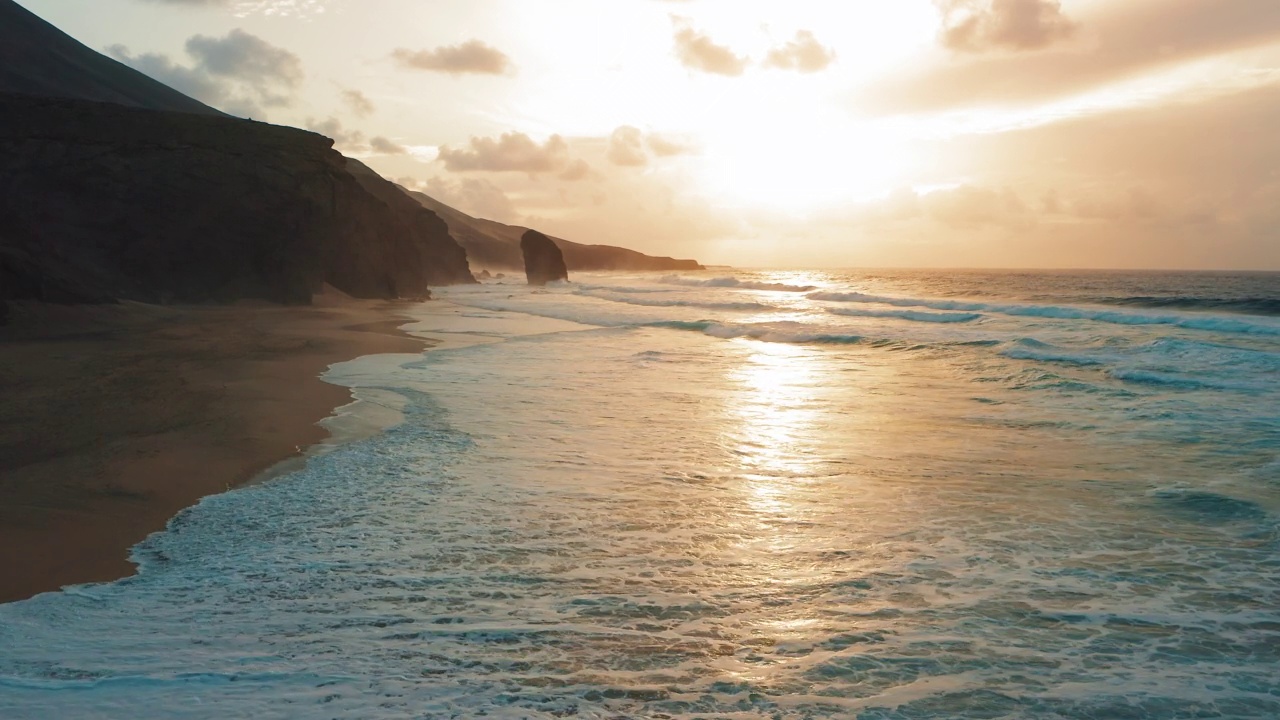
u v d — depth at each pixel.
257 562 6.46
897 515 7.95
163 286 34.41
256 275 38.22
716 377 17.58
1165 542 7.19
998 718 4.29
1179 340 20.91
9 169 33.47
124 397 13.13
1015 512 8.07
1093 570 6.53
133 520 7.49
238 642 5.05
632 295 57.16
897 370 18.89
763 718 4.26
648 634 5.27
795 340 25.78
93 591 5.85
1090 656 5.05
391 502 8.12
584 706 4.32
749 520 7.74
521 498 8.34
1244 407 13.50
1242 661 4.98
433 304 48.84
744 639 5.23
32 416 11.59
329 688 4.45
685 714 4.27
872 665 4.89
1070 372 17.58
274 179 40.81
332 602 5.70
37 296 22.73
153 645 4.98
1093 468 9.82
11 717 4.05
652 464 9.90
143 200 35.56
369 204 51.75
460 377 16.97
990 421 12.81
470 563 6.49
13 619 5.34
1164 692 4.59
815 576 6.36
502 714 4.21
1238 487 8.88
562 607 5.67
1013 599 5.94
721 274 151.38
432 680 4.58
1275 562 6.67
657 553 6.80
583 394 15.11
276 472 9.28
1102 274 142.75
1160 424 12.34
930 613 5.68
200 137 40.59
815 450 10.77
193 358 18.20
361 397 14.30
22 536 6.97
